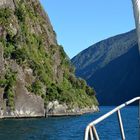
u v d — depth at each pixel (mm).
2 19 142500
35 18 169500
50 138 53125
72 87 174750
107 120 95125
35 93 134875
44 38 170250
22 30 151000
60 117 131000
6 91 125375
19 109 127312
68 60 185500
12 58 135625
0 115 121500
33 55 150750
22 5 160250
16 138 52906
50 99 141000
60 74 169000
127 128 64250
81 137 54375
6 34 140500
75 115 147375
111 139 48156
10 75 129500
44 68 153875
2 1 147375
